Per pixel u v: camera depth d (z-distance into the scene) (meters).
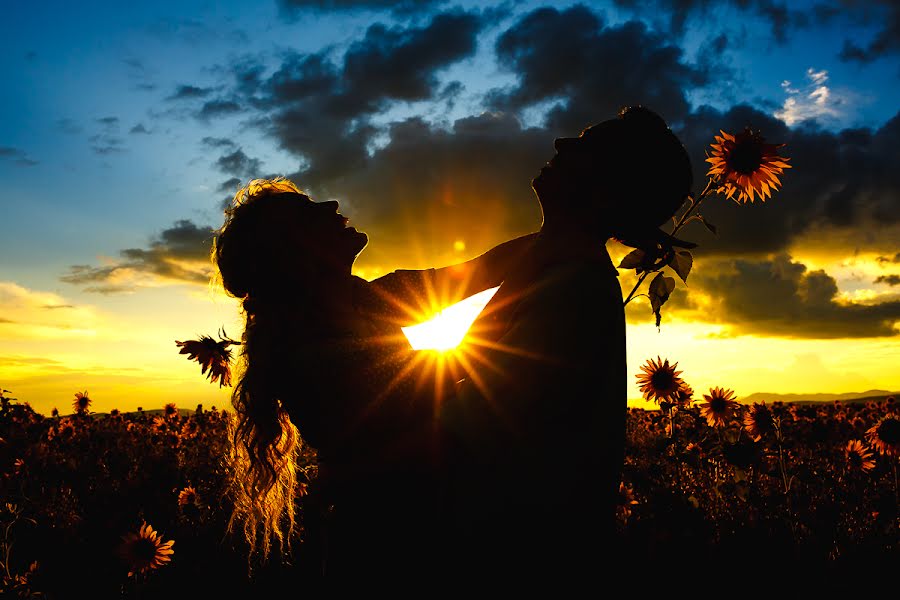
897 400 8.73
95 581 4.21
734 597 3.47
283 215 1.77
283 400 1.75
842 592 3.49
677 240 1.91
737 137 2.45
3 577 4.08
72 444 9.44
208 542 4.78
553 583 1.51
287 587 2.90
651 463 5.19
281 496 2.06
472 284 2.17
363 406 1.62
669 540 3.86
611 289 1.69
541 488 1.50
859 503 4.73
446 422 1.55
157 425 11.35
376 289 2.04
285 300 1.76
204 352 2.36
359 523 1.64
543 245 1.77
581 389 1.56
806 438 7.09
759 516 4.38
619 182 1.77
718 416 5.96
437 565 1.55
